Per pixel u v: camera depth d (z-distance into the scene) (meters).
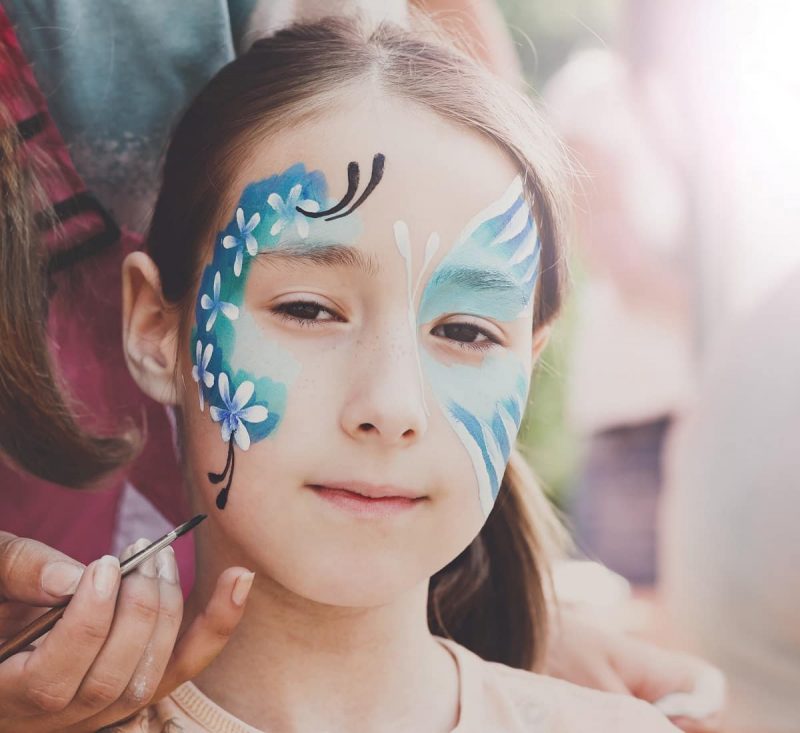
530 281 1.02
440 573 1.28
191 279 1.02
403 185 0.95
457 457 0.95
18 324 1.17
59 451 1.21
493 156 1.00
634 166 1.87
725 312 1.87
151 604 0.84
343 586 0.92
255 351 0.94
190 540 1.36
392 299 0.93
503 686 1.09
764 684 1.69
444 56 1.07
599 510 1.94
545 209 1.08
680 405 1.89
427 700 1.04
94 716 0.89
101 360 1.29
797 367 1.75
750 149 1.87
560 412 1.87
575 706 1.09
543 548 1.34
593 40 1.82
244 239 0.97
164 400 1.07
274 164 0.98
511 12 1.75
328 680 1.01
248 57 1.08
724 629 1.74
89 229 1.26
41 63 1.23
